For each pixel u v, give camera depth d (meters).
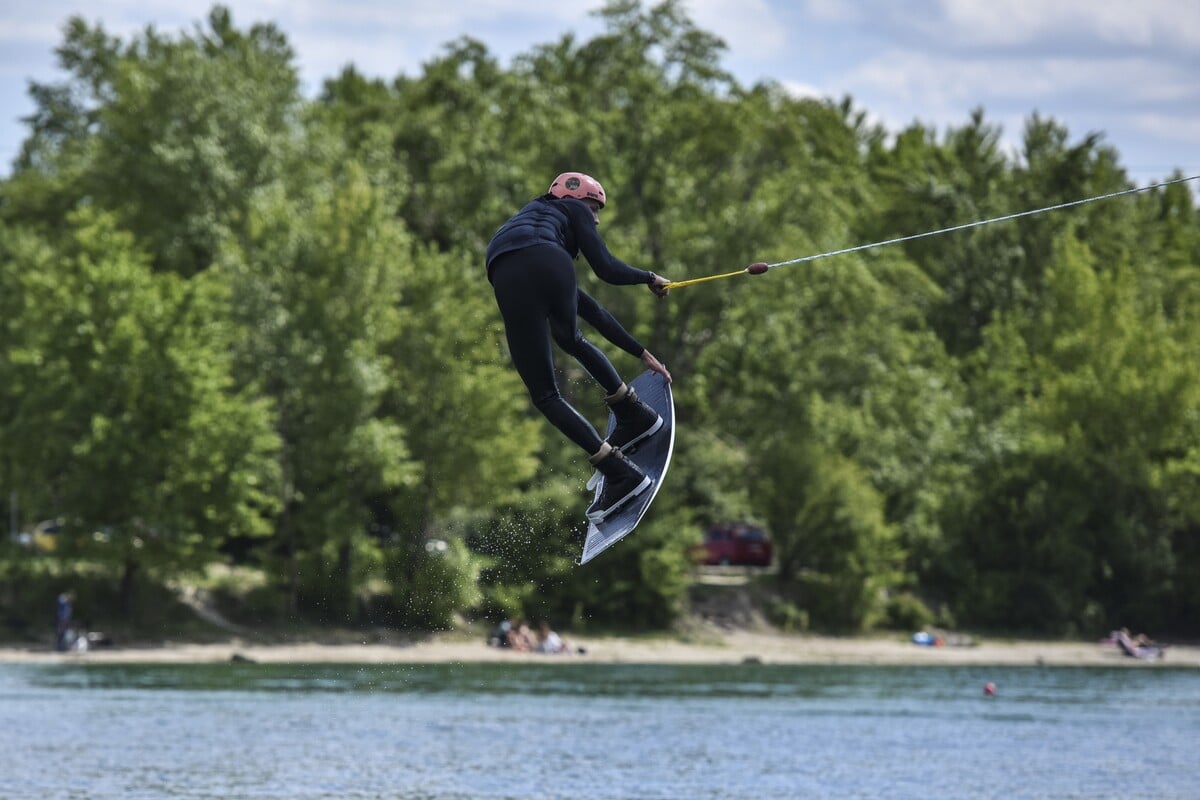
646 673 188.62
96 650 191.25
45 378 198.38
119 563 198.38
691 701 154.75
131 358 196.25
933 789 100.62
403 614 198.25
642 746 118.62
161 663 181.25
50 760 105.69
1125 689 178.75
